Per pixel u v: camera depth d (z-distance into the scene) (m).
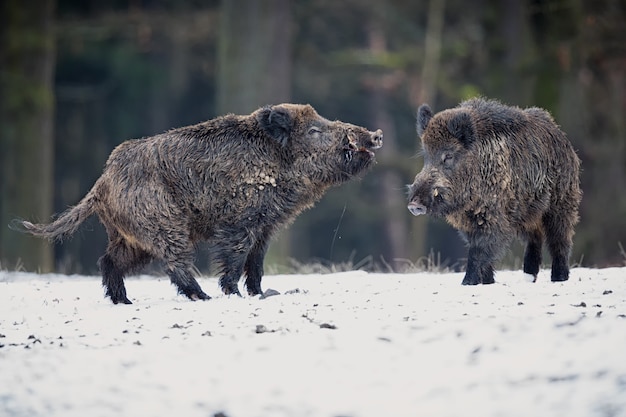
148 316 26.80
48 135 71.94
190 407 20.55
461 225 31.44
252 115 31.61
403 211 99.69
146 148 30.53
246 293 32.50
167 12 92.44
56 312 28.80
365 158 31.88
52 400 21.06
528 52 69.00
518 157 31.02
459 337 22.61
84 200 30.67
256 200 31.02
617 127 72.44
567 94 68.44
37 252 70.06
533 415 19.31
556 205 32.38
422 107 32.59
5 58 70.44
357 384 20.95
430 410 19.81
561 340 21.98
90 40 97.56
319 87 100.38
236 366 22.00
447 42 90.12
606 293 26.94
